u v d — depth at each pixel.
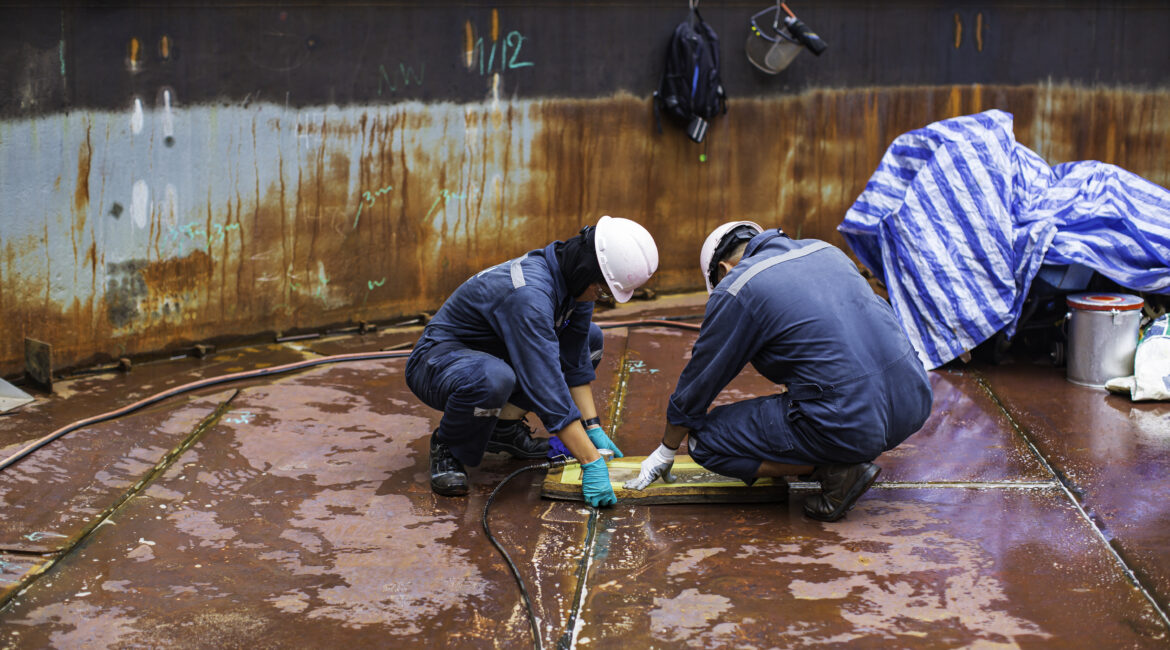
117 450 3.88
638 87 6.35
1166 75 6.98
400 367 5.06
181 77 4.91
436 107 5.78
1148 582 2.80
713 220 6.75
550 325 3.25
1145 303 5.00
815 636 2.57
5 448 3.86
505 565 3.00
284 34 5.20
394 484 3.61
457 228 6.04
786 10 6.21
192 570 2.97
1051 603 2.71
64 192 4.63
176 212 5.04
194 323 5.24
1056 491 3.46
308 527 3.26
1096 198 4.97
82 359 4.86
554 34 6.03
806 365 3.10
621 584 2.87
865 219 5.30
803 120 6.72
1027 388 4.63
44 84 4.47
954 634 2.57
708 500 3.42
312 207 5.51
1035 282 4.88
